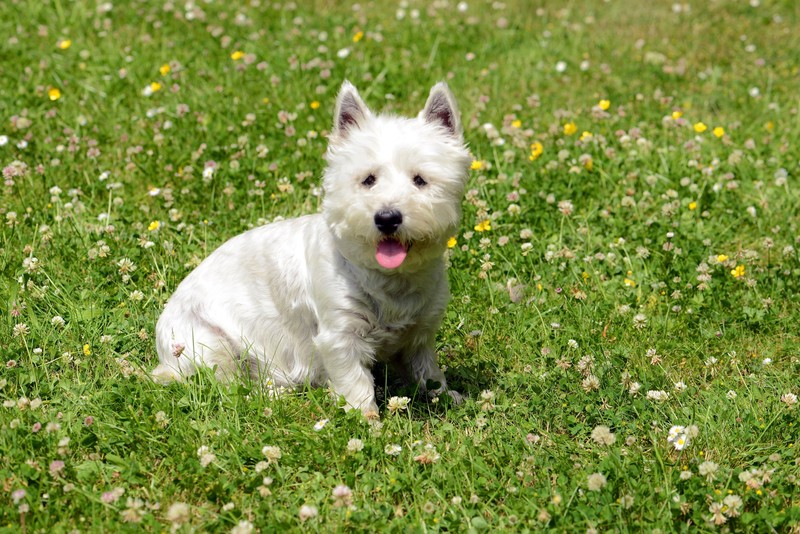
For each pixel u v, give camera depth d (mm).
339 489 3861
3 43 10094
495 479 4184
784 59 10477
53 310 5617
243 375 5191
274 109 8508
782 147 7945
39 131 8148
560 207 6645
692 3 12477
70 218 6602
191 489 4121
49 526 3826
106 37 10367
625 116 8633
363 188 4641
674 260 6316
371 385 4891
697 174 7449
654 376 5148
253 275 5238
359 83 9398
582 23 11742
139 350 5457
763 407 4801
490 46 10688
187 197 7062
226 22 11047
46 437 4297
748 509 4043
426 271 4793
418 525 3850
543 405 4797
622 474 4109
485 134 8094
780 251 6602
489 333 5629
